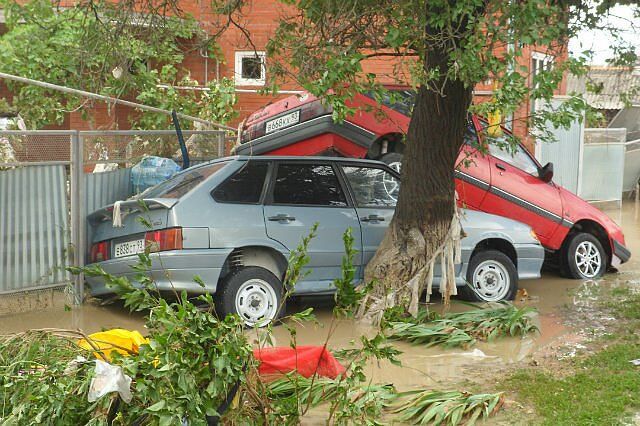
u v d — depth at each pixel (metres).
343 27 8.52
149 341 4.62
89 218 9.08
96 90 11.41
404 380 6.86
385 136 11.51
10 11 10.04
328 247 8.99
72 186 9.48
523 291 10.55
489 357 7.61
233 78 14.50
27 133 9.12
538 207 11.44
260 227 8.64
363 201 9.42
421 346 8.04
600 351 7.66
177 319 4.57
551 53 8.45
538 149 17.67
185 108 13.88
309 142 11.60
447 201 9.13
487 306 9.75
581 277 11.77
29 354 4.74
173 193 8.74
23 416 4.48
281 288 8.74
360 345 7.99
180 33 11.24
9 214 8.98
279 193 8.91
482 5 7.89
